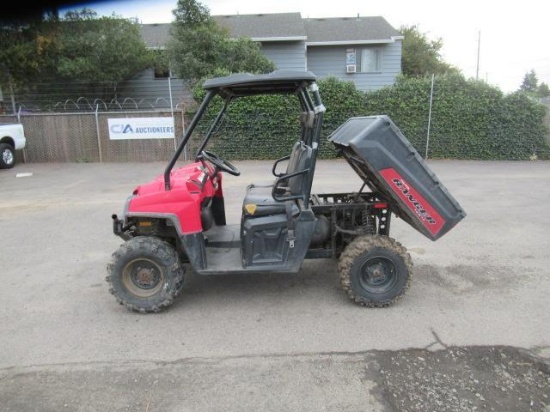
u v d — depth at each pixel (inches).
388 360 127.5
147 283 157.2
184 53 619.5
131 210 152.4
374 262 157.6
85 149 539.8
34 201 336.2
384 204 168.4
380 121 144.7
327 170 448.1
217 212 193.3
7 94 657.0
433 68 1186.0
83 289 179.5
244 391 115.0
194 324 149.8
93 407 110.0
